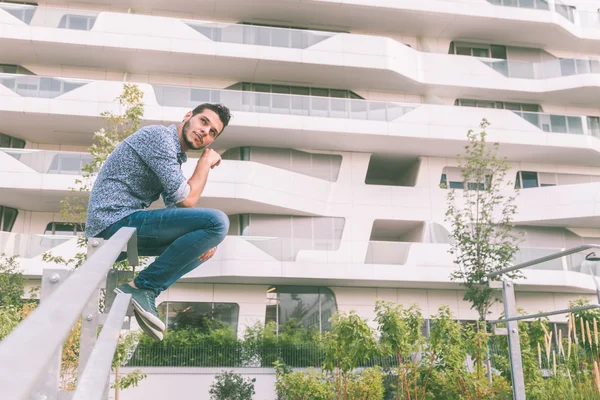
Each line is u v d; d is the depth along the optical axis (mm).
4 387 491
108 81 21734
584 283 24172
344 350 14328
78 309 764
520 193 24891
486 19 25672
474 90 25969
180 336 21266
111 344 1446
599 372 7703
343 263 22469
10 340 589
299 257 22188
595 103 27312
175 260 2324
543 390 11680
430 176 25359
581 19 27734
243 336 22359
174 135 2416
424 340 14125
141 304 2264
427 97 26250
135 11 24422
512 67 26062
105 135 14617
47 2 23656
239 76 24453
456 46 27172
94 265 1027
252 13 25016
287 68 23984
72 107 21297
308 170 24484
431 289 24594
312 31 23875
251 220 23453
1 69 22906
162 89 22156
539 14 25938
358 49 24062
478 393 12672
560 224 25266
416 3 24938
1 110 20828
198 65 23609
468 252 19844
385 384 17391
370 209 24375
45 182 20547
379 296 24203
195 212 2328
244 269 21609
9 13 21719
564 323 25156
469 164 20797
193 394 20297
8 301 18047
